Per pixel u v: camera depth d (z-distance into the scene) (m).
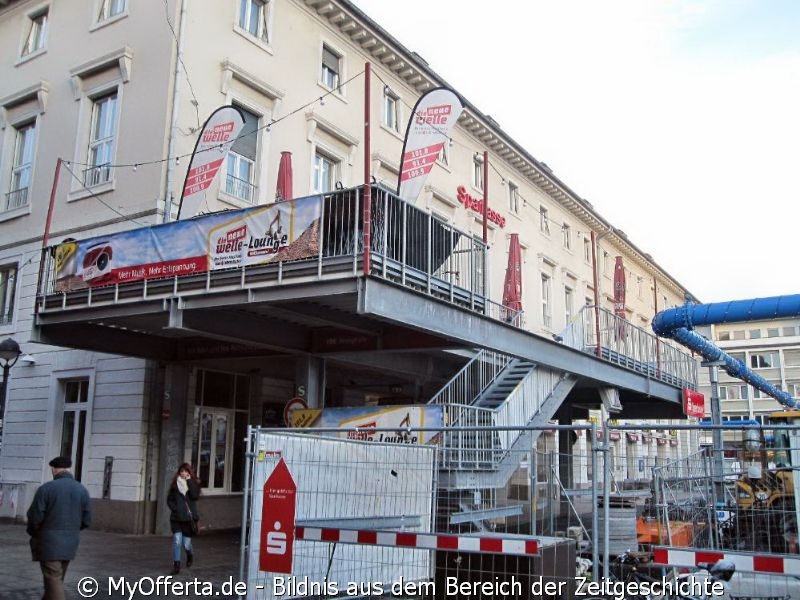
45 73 18.91
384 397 23.70
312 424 13.67
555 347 17.47
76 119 17.84
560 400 18.31
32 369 18.00
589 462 9.66
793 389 68.06
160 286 12.43
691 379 28.05
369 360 15.86
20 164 19.45
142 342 15.17
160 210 15.48
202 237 12.12
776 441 8.56
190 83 16.27
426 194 24.16
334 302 11.86
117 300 12.84
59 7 19.05
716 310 21.41
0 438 15.12
